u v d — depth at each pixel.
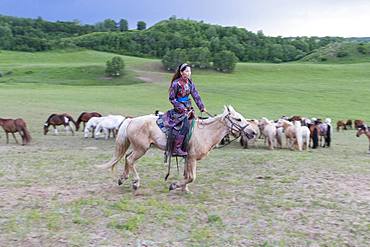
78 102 44.88
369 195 8.91
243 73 86.56
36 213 7.61
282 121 21.38
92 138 23.42
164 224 7.18
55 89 60.22
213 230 6.95
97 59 114.44
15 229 6.87
